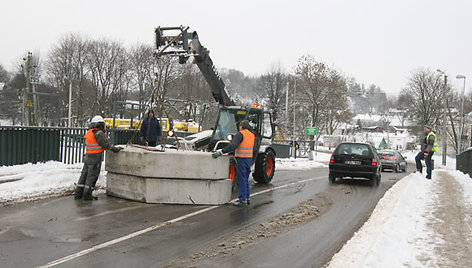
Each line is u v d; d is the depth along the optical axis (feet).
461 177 50.88
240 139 27.45
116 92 154.92
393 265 15.58
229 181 28.91
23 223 21.08
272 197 32.12
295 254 17.66
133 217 23.18
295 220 24.18
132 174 27.22
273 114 41.14
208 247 18.25
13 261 15.65
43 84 160.86
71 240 18.56
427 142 45.50
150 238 19.29
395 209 26.04
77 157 41.52
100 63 153.79
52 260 15.88
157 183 26.94
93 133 27.22
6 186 28.07
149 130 39.75
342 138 236.84
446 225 22.16
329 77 140.46
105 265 15.52
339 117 163.22
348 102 171.32
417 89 197.26
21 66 151.84
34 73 146.20
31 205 25.13
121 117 48.73
